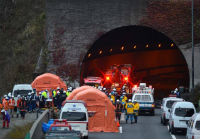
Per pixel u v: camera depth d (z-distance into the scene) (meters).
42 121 82.00
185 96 153.75
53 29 173.88
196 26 169.62
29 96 121.88
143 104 132.12
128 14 171.88
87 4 173.12
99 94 95.94
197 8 169.62
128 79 181.12
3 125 92.38
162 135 89.81
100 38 181.25
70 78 172.12
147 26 171.50
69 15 173.38
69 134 60.69
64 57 173.00
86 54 173.50
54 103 120.31
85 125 78.31
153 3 171.00
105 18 172.50
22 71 189.00
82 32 173.12
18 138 77.69
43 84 140.00
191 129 72.75
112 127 95.44
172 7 170.88
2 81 185.62
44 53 176.62
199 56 169.38
